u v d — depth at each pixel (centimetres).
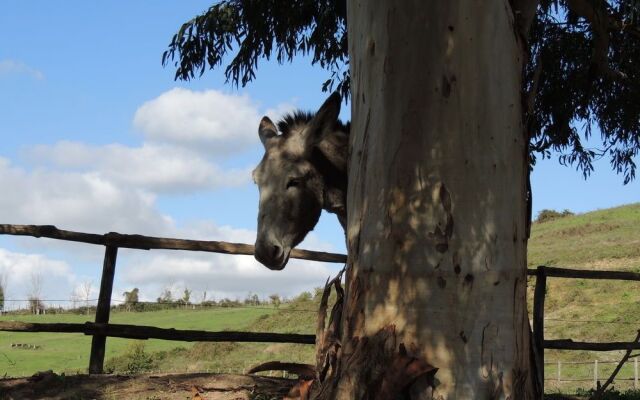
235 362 2083
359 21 430
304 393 438
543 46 948
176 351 2331
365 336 396
